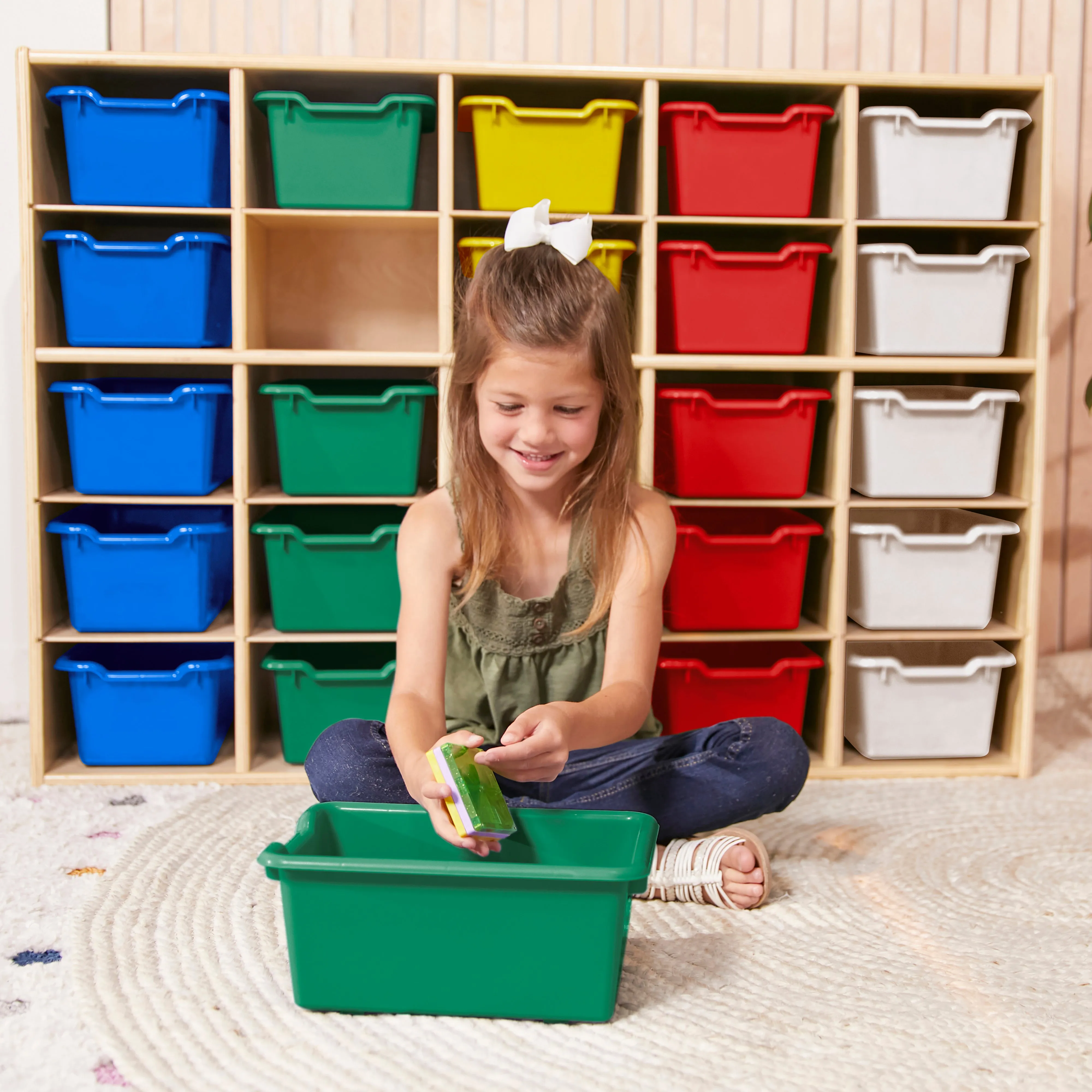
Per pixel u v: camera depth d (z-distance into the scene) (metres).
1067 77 1.96
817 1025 0.93
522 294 1.03
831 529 1.65
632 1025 0.92
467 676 1.23
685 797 1.19
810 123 1.57
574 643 1.20
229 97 1.53
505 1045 0.89
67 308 1.54
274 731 1.82
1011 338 1.70
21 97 1.50
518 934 0.91
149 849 1.29
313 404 1.56
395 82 1.59
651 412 1.58
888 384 1.91
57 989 0.97
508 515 1.17
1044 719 1.89
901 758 1.68
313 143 1.54
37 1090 0.82
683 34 1.88
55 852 1.30
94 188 1.54
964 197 1.59
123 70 1.55
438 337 1.83
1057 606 2.08
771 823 1.44
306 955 0.92
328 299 1.83
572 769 1.22
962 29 1.92
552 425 1.04
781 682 1.65
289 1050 0.88
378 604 1.61
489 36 1.85
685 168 1.58
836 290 1.64
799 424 1.61
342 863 0.89
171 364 1.86
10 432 1.87
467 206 1.84
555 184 1.56
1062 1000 0.98
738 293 1.59
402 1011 0.93
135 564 1.56
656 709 1.68
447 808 0.91
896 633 1.64
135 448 1.55
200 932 1.09
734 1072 0.85
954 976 1.02
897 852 1.34
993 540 1.64
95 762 1.59
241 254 1.55
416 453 1.59
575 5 1.86
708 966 1.04
